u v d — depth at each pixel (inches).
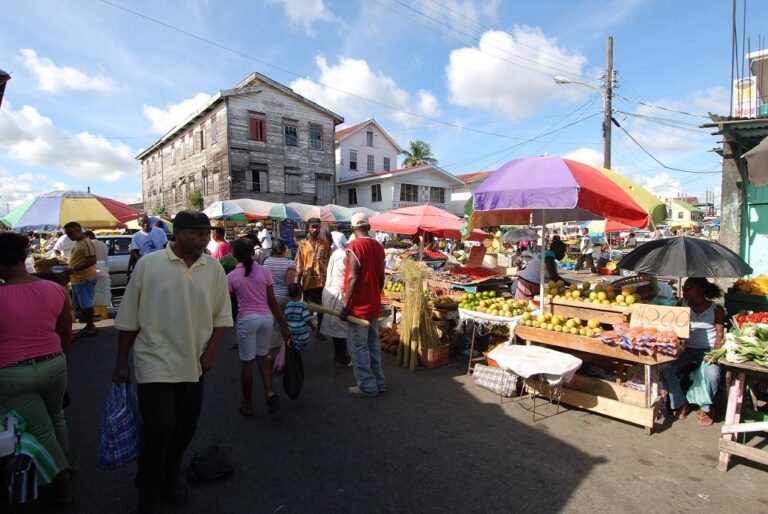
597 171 181.6
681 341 159.3
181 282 102.0
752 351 126.8
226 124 880.9
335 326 219.3
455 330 255.0
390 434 150.7
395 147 1363.2
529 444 143.9
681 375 177.5
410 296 228.2
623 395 161.6
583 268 773.9
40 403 105.2
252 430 152.9
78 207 299.3
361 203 1192.8
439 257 484.1
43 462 100.9
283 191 965.8
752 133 293.9
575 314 195.0
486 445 143.3
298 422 159.6
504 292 277.4
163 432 100.0
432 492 117.5
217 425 156.6
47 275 202.7
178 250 103.4
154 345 100.0
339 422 159.9
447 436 149.3
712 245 169.3
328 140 1048.2
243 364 159.6
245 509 109.6
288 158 971.9
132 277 101.3
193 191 994.1
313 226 279.7
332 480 122.7
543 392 179.0
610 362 180.2
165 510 108.2
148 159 1321.4
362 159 1280.8
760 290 198.7
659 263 168.9
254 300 160.6
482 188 174.6
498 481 122.6
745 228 331.0
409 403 178.2
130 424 103.4
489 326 226.7
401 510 110.0
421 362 229.3
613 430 155.0
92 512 108.7
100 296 318.3
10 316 99.3
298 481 122.0
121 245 464.1
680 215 1635.1
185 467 128.0
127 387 105.0
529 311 208.1
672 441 147.2
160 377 99.0
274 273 214.1
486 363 229.9
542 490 118.4
